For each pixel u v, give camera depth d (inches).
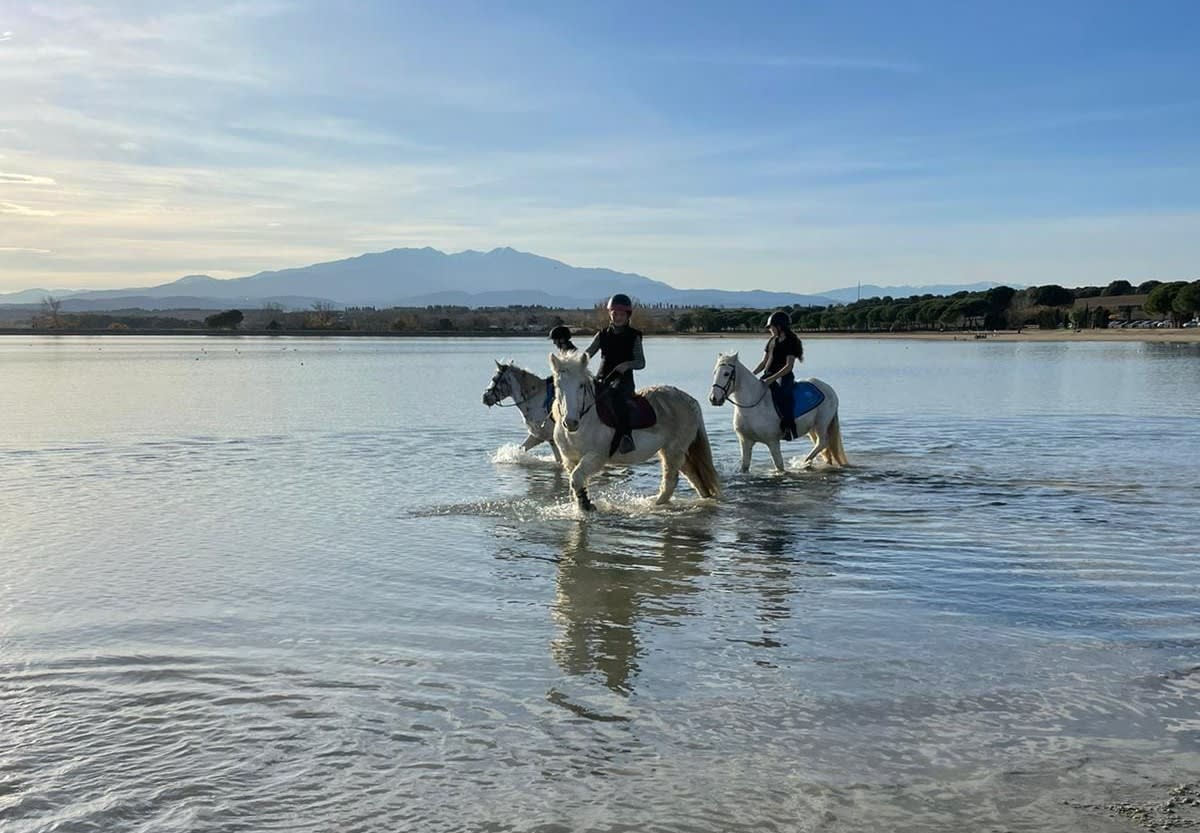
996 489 527.5
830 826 175.3
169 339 5182.1
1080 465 618.2
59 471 605.6
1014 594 321.7
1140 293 6190.9
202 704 232.1
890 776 194.5
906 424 879.1
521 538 409.4
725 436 799.1
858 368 1889.8
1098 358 2283.5
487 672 252.2
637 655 264.5
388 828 176.2
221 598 319.3
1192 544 393.4
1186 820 175.9
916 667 254.5
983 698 233.6
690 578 343.3
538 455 678.5
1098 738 211.3
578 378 445.4
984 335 4077.3
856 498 501.7
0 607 309.3
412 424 902.4
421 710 228.1
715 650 268.1
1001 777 193.6
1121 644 271.9
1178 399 1136.8
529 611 304.7
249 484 553.6
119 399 1219.9
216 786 191.6
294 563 365.7
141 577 345.4
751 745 208.8
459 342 4264.3
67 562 367.2
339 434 816.3
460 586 333.1
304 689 241.1
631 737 213.3
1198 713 224.2
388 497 510.3
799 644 272.8
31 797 187.3
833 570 354.0
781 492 520.7
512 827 176.2
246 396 1273.4
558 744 209.9
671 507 479.5
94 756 204.7
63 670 254.4
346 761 202.2
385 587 332.5
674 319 5600.4
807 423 588.4
